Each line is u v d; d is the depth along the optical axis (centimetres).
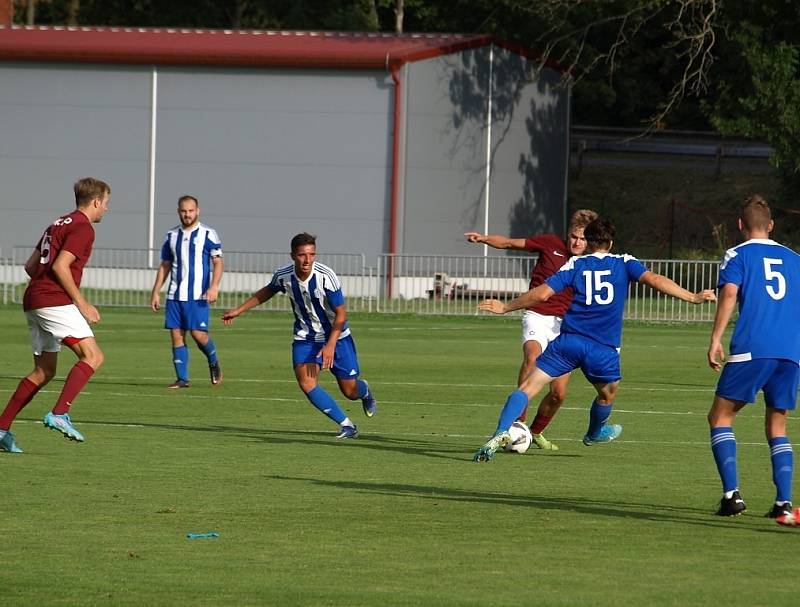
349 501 3197
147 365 7056
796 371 2970
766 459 4041
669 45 14625
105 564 2477
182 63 13800
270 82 13725
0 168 14188
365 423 4891
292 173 13750
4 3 19725
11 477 3506
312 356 4462
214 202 13875
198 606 2172
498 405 5519
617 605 2191
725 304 2988
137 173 13975
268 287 4428
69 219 3894
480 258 12950
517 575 2405
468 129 14250
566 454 4138
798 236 16488
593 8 16838
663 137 19788
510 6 16825
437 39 14275
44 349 3966
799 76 14225
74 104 14050
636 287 11100
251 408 5319
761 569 2467
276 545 2662
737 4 13812
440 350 8331
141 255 13762
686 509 3125
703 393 6050
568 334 3888
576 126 19912
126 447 4134
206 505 3116
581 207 17812
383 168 13588
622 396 5916
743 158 18950
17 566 2456
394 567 2467
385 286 12812
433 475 3647
